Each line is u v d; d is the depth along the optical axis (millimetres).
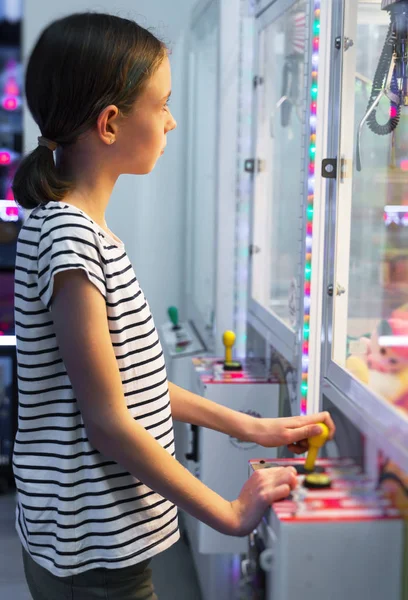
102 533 998
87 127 1021
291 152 1978
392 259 1350
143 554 1026
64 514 990
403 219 1373
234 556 2344
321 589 944
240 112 2609
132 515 1018
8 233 3148
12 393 3100
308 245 1720
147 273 3426
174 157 3381
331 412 1393
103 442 966
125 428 957
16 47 3148
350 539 943
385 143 1425
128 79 1015
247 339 2598
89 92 1005
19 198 1039
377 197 1413
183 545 2541
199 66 3082
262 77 2406
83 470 997
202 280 3010
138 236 3402
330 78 1520
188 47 3324
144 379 1040
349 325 1396
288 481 1015
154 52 1050
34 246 990
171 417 1109
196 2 3219
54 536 1001
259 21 2438
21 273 1013
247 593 1156
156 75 1050
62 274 942
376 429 1077
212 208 2773
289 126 2004
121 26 1032
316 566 942
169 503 1073
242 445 2113
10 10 3141
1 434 3219
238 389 2102
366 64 1456
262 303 2387
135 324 1027
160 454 971
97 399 958
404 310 1299
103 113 1011
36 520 1009
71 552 992
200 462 2141
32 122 3152
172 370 2895
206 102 2916
